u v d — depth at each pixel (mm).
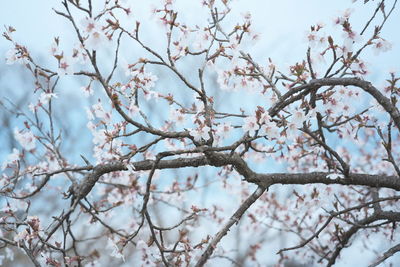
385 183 3045
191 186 4855
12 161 3924
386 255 3111
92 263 3924
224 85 3291
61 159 4332
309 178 3107
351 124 3283
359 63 2996
